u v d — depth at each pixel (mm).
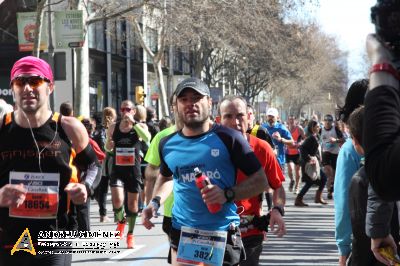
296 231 15102
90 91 42531
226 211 5938
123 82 48531
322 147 22547
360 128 5391
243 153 5883
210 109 6012
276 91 88688
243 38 38156
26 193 5797
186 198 5949
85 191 5762
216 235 5879
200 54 48875
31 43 23609
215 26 34594
